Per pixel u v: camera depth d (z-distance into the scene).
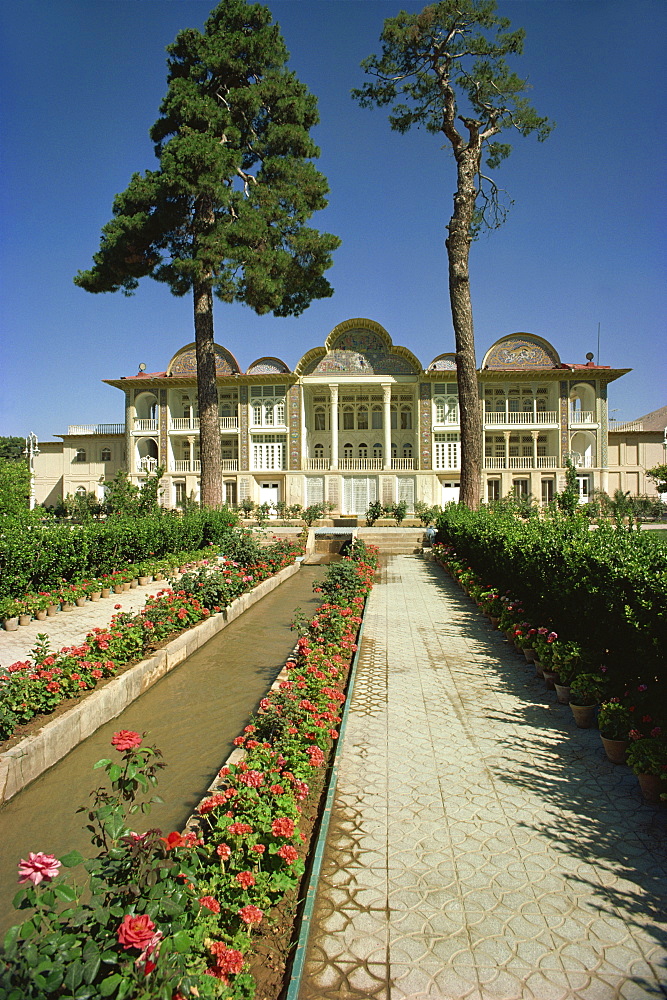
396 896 2.94
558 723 5.08
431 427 31.78
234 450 33.44
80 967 1.81
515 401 32.31
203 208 17.92
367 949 2.60
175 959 1.93
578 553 5.73
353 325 32.19
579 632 5.77
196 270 16.98
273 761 3.64
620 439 32.88
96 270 18.73
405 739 4.78
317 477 32.38
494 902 2.90
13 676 4.98
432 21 16.94
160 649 7.03
